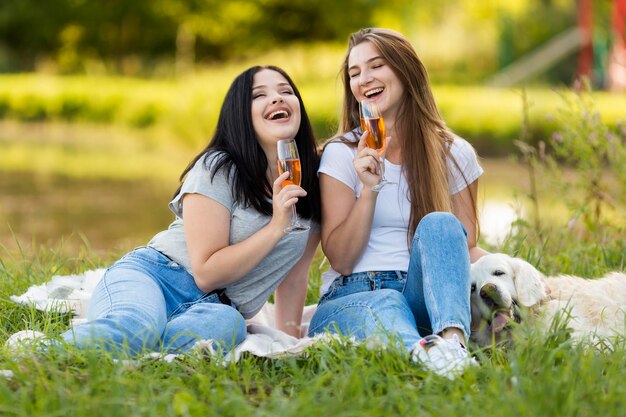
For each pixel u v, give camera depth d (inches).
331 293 174.9
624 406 119.3
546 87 1039.6
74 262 249.1
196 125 911.7
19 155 812.6
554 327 151.6
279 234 158.6
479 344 170.1
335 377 134.6
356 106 190.4
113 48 1644.9
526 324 152.3
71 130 1121.4
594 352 144.5
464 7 1411.2
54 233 406.9
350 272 173.8
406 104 180.2
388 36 181.2
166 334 152.7
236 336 157.0
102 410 117.6
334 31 1567.4
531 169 261.3
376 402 125.6
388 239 173.3
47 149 887.1
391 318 153.1
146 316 150.6
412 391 128.6
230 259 159.9
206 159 165.8
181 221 171.6
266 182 167.9
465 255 155.2
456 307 149.7
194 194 163.9
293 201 156.7
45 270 226.7
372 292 161.9
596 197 256.2
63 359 139.2
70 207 506.3
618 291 175.8
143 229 427.5
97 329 144.5
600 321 171.2
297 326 184.2
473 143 786.8
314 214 175.8
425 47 1390.3
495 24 1364.4
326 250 174.4
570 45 1170.0
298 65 1343.5
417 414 121.5
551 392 120.3
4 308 192.4
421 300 163.0
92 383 125.9
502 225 374.0
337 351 146.2
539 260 222.8
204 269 160.9
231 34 1585.9
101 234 408.2
